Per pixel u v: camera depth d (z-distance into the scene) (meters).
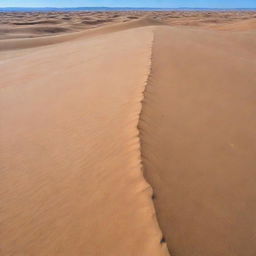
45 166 4.69
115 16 102.81
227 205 3.52
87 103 6.95
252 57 15.93
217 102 6.77
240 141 5.15
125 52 12.23
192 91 7.35
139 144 4.43
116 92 7.17
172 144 4.67
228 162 4.43
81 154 4.75
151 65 9.25
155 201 3.29
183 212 3.24
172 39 15.66
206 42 17.80
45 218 3.54
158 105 6.16
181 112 5.98
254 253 2.96
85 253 2.94
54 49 21.11
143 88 6.98
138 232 2.95
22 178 4.52
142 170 3.78
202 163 4.29
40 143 5.51
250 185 3.96
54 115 6.75
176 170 3.98
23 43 36.03
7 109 7.92
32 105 7.82
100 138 5.03
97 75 9.30
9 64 16.59
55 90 8.78
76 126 5.84
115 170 3.99
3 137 6.11
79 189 3.88
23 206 3.87
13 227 3.55
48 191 4.04
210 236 3.02
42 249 3.14
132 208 3.26
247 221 3.34
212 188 3.77
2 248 3.28
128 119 5.39
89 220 3.30
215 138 5.08
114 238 2.98
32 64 14.84
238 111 6.48
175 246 2.79
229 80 8.62
